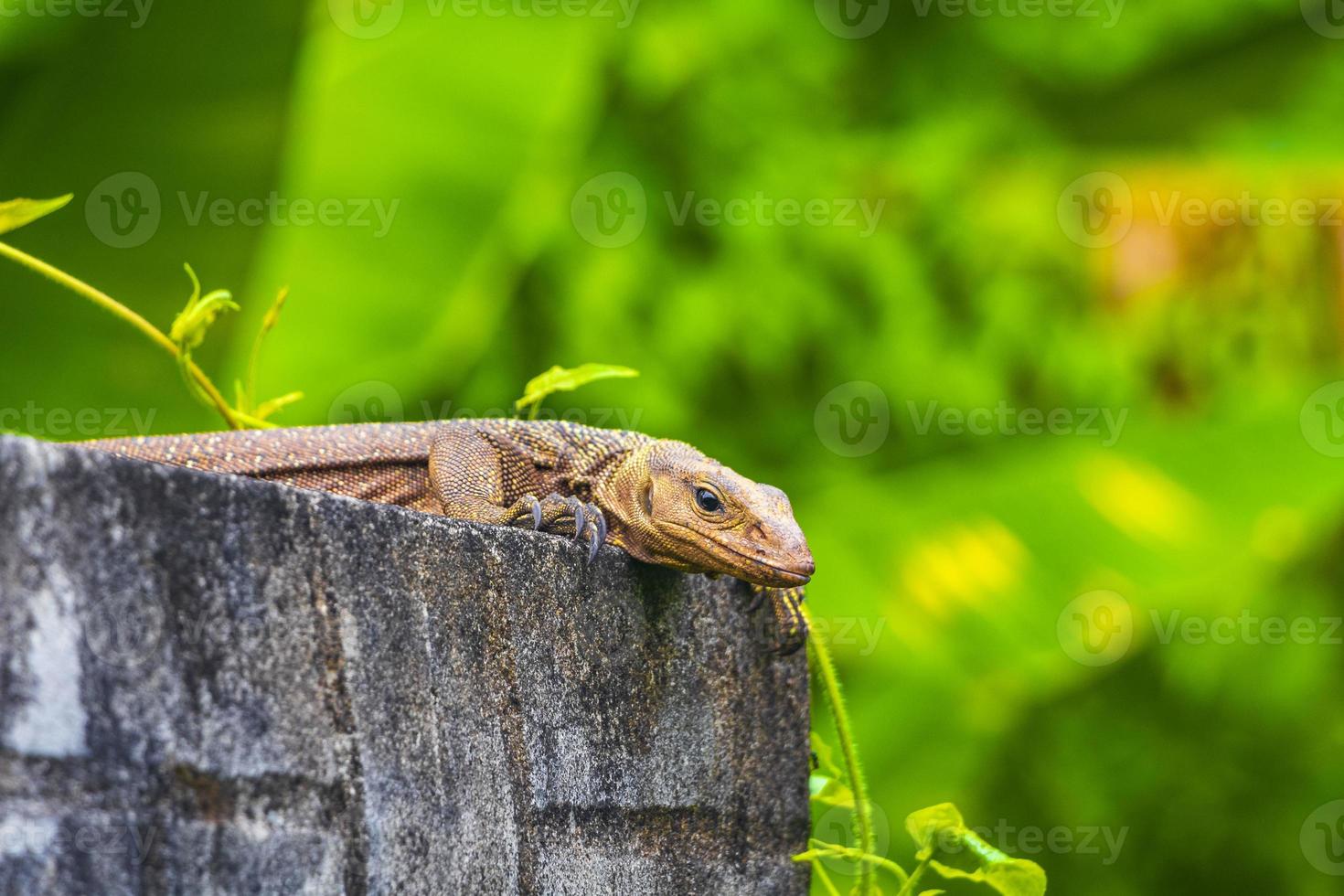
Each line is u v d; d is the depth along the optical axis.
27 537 3.64
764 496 6.69
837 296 17.77
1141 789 19.88
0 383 10.95
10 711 3.54
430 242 10.98
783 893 7.04
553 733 5.46
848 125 18.69
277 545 4.30
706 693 6.61
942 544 14.44
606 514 6.94
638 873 5.91
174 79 11.04
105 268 11.11
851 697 16.86
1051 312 17.62
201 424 11.09
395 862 4.48
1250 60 17.08
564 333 16.30
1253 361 16.94
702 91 17.42
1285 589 19.45
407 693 4.67
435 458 7.53
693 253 17.64
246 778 4.07
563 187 15.06
